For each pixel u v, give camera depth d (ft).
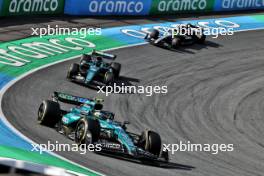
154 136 171.01
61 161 157.38
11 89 242.78
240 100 283.18
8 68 271.49
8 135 178.81
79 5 378.12
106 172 153.69
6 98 228.63
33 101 232.94
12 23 343.05
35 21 353.72
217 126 241.55
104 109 237.45
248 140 229.04
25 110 216.74
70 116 182.09
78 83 267.59
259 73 335.06
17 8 352.28
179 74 309.63
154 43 348.79
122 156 172.96
